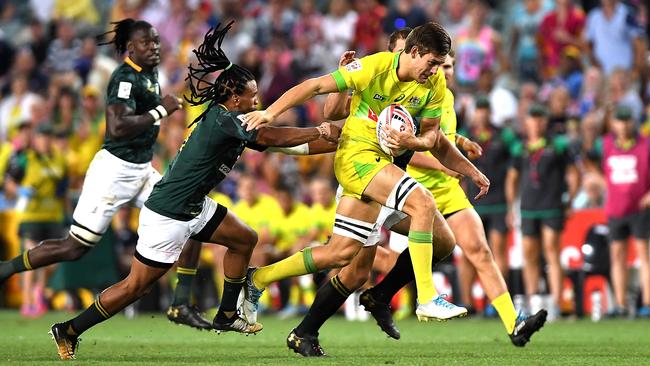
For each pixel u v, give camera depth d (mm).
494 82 56125
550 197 43094
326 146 25172
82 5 71812
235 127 23203
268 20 65125
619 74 50812
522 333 25469
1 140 60219
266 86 60000
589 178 46438
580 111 52406
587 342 30422
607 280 44969
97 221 29969
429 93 24078
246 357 24875
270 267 24844
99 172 30000
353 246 23875
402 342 30969
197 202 23922
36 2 73562
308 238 46219
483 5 62750
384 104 23891
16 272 30078
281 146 23625
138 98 29828
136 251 23938
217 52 23891
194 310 29109
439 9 63656
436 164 27203
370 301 27484
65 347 24344
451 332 36000
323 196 46219
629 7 57812
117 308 24156
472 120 45344
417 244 23438
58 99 54875
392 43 26688
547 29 57375
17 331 36281
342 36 63750
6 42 68125
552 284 43500
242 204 46875
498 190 43688
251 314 25406
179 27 65812
